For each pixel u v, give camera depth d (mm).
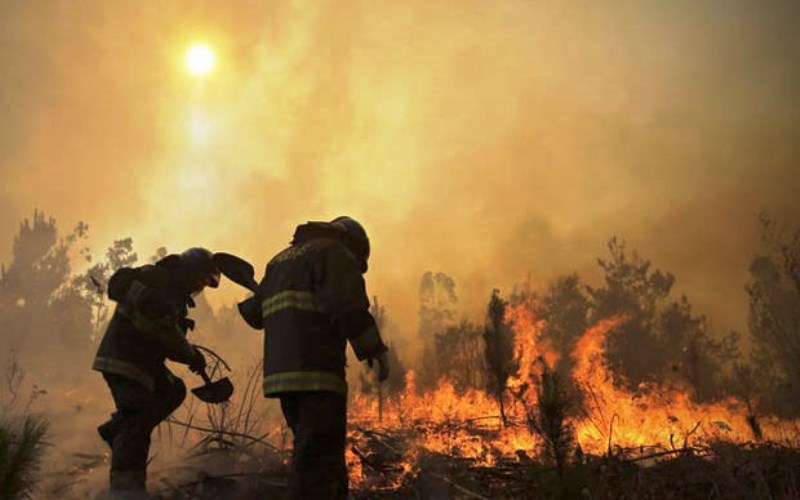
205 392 3992
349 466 4262
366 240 3324
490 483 3746
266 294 3107
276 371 2912
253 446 4426
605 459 3871
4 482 2121
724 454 3770
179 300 3859
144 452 3590
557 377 3025
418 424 6391
